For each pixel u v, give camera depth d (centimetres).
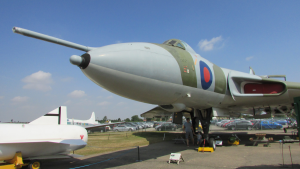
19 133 607
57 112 801
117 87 542
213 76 799
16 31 470
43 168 623
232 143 1012
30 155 630
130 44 573
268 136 1437
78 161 704
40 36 502
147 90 582
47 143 646
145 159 696
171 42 790
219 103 891
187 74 666
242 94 867
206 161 634
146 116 1755
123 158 724
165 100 677
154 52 594
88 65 476
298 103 503
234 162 609
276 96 871
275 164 569
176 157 620
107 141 1300
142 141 1245
